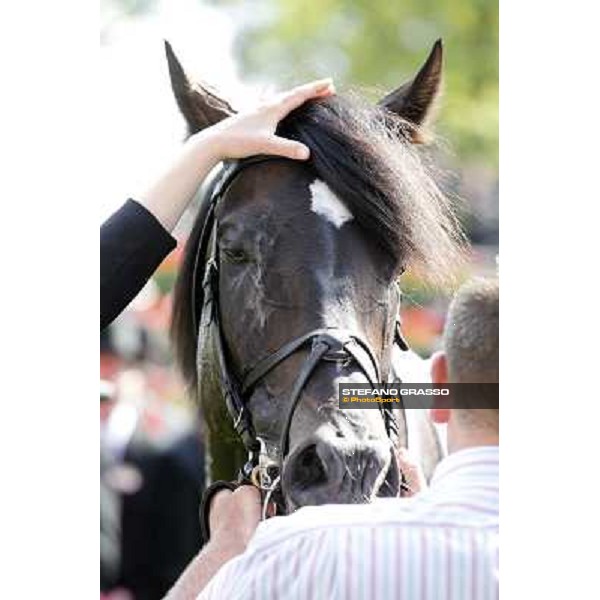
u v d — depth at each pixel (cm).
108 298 446
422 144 486
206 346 481
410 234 429
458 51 1261
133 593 792
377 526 348
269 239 429
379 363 431
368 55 1244
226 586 353
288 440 416
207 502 461
